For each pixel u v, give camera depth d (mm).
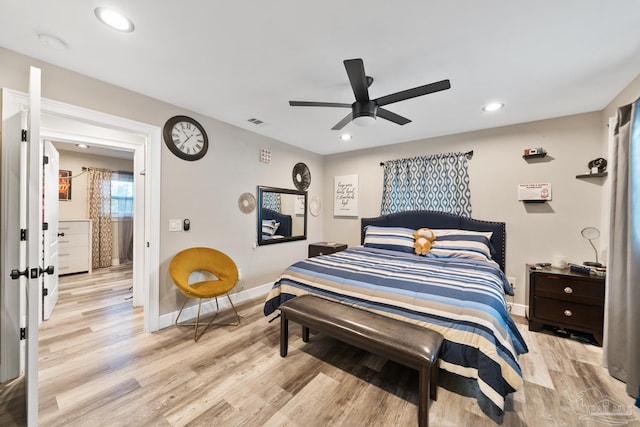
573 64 1929
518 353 1705
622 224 1882
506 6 1390
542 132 3033
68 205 5035
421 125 3264
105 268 5273
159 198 2633
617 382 1844
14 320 1845
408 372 1967
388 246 3539
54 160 3145
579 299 2475
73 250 4746
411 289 1936
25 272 1338
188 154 2863
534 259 3082
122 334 2533
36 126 1384
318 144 4246
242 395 1704
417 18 1491
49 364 2023
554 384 1824
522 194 3113
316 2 1383
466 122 3143
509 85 2248
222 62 1964
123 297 3596
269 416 1532
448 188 3596
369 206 4430
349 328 1747
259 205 3719
